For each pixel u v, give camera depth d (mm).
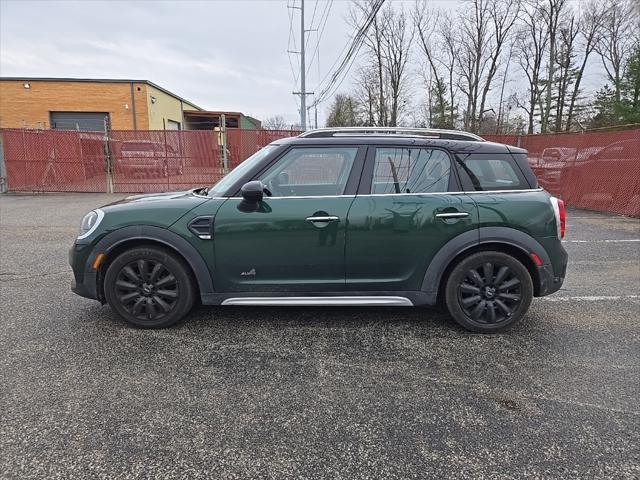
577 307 4113
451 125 34812
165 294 3459
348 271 3430
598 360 3061
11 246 6508
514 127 37375
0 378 2717
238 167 3793
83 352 3094
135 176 13688
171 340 3314
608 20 34750
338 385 2711
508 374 2859
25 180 13422
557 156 11391
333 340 3361
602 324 3705
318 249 3367
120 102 24188
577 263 5715
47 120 23891
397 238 3379
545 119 34344
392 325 3672
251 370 2881
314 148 3482
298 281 3434
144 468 1977
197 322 3674
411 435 2234
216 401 2520
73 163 13492
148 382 2709
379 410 2453
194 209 3361
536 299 4340
